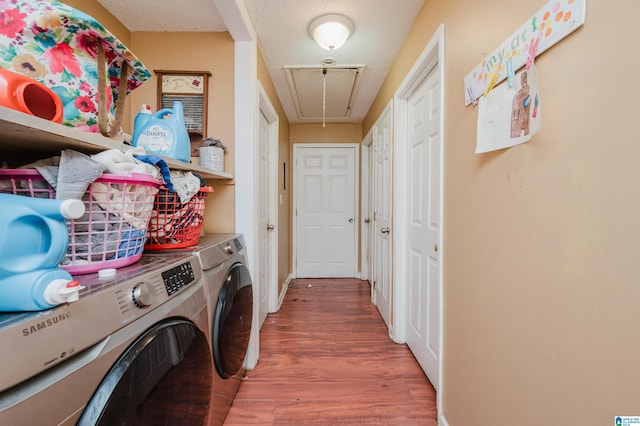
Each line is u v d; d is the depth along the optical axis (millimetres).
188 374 833
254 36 1778
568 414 634
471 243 1047
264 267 2457
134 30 1747
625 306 515
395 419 1361
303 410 1411
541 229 707
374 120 2969
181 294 883
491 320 925
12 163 805
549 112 676
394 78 2152
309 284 3627
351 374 1706
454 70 1175
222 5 1433
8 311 450
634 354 502
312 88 2695
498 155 880
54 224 491
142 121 1179
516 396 803
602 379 558
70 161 615
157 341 681
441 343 1293
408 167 2025
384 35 1840
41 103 608
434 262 1580
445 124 1264
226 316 1200
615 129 526
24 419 412
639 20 485
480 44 976
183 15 1614
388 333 2250
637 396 499
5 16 606
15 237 452
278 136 2855
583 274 595
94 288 594
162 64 1757
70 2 1322
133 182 760
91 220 697
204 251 1116
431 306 1616
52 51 667
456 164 1161
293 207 3900
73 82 707
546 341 695
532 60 719
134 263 847
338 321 2471
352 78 2477
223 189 1762
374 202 2900
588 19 574
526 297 762
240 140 1752
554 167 665
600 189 557
